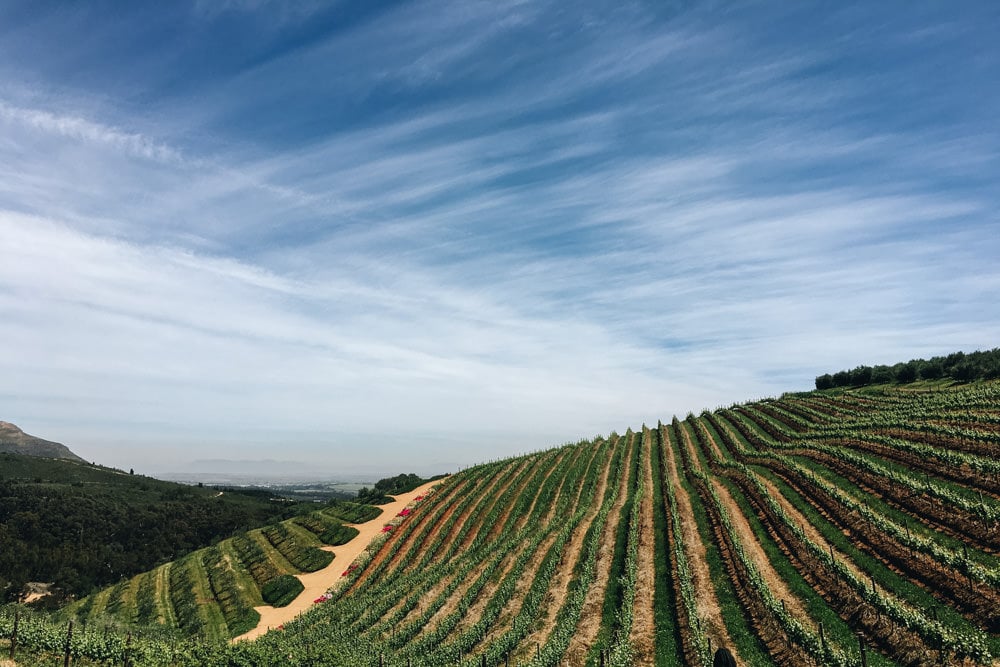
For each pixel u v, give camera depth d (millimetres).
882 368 91750
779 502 44906
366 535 77500
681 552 38594
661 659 28188
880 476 40594
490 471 90312
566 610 36781
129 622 62219
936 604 24609
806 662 24094
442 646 36750
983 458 37906
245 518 145625
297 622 52250
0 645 29438
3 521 114750
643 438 95062
